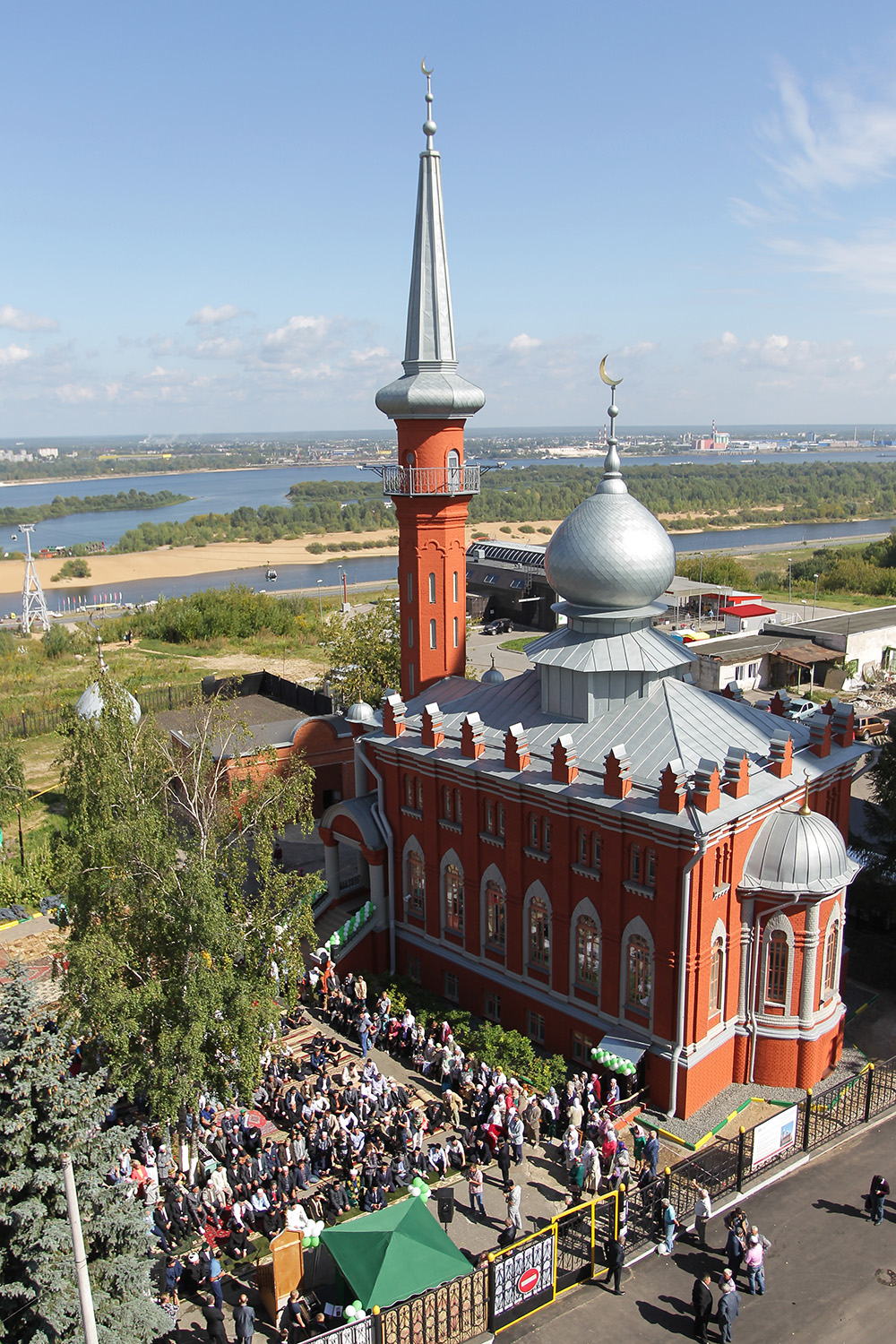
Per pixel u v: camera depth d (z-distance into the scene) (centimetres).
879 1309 2661
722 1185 3125
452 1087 3694
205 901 2984
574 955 3847
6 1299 2259
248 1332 2506
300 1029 4162
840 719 4109
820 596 15938
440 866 4375
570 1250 2855
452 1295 2619
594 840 3719
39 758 8919
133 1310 2316
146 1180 3005
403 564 4784
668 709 3859
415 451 4588
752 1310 2664
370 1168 3111
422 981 4578
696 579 16162
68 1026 2967
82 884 3225
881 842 4922
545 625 13612
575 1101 3434
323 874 5581
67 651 13150
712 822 3328
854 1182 3161
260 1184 3103
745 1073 3709
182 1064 2953
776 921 3575
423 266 4416
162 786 3712
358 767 4769
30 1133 2255
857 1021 4131
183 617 14025
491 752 4112
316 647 13450
